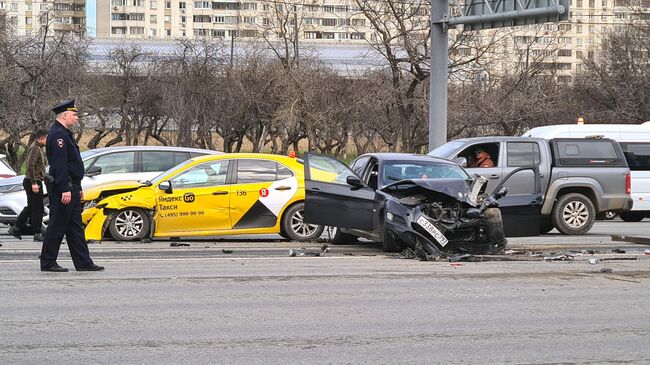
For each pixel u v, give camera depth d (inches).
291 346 255.1
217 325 283.7
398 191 479.8
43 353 244.1
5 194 618.8
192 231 538.6
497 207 474.6
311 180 509.7
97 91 1742.1
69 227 396.5
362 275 398.0
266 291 351.3
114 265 425.4
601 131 767.1
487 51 1459.2
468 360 240.7
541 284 375.2
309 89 1572.3
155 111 1867.6
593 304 328.8
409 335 271.4
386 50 1449.3
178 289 353.7
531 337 270.8
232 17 4845.0
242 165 552.1
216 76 1808.6
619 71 1919.3
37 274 388.2
